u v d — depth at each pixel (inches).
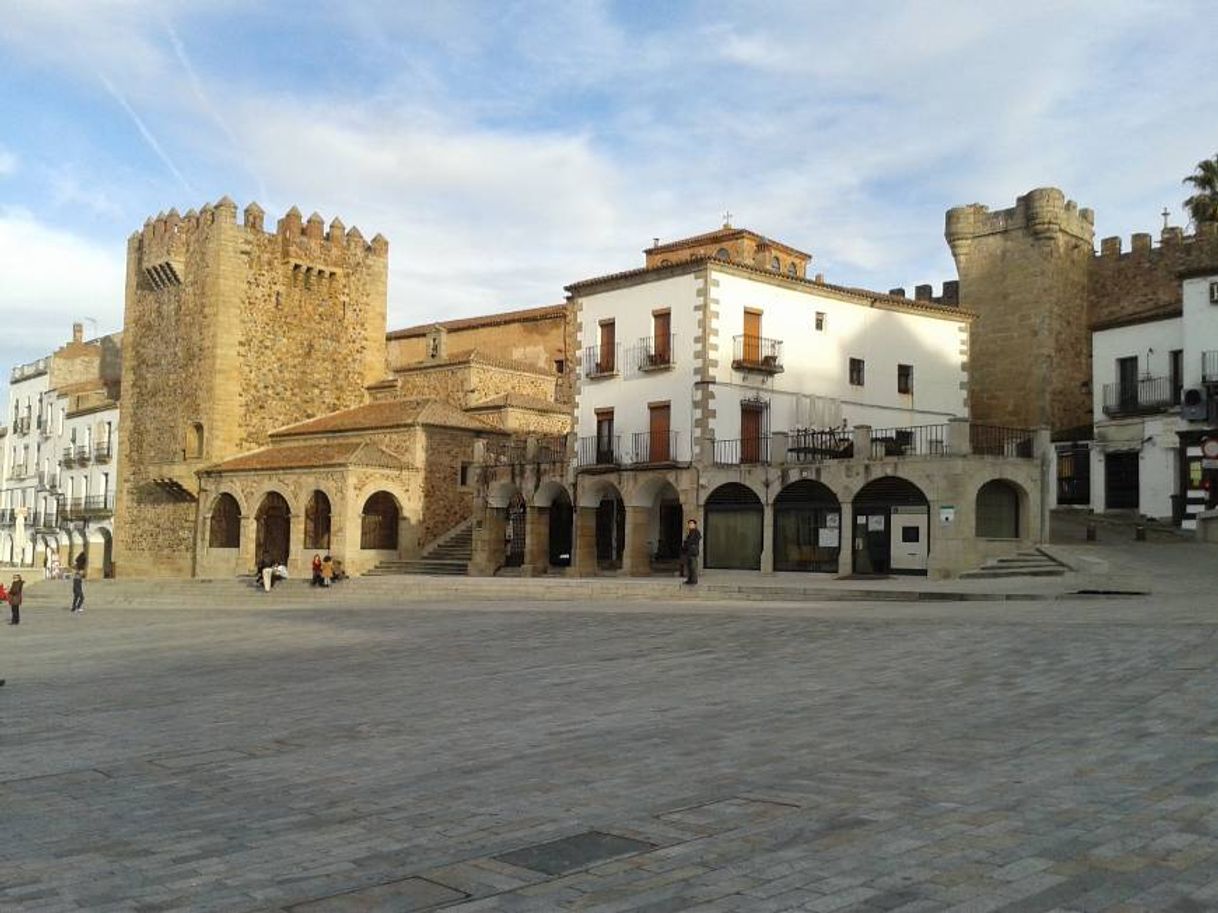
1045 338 2340.1
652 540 1825.8
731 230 2554.1
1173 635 625.0
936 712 445.4
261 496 2245.3
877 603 1039.6
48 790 358.6
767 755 376.5
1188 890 223.9
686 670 613.3
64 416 3238.2
